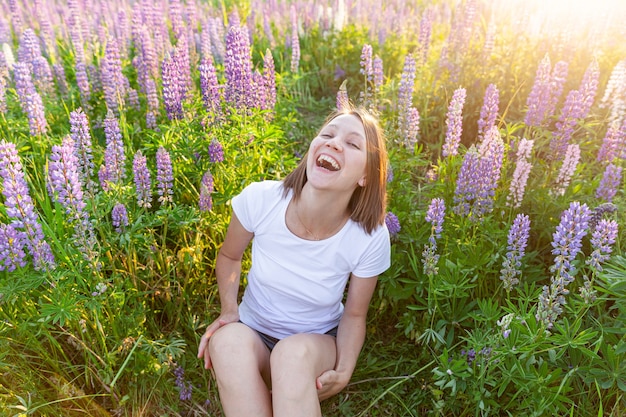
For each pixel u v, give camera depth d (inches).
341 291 120.8
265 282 118.0
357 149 108.3
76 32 259.9
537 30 242.4
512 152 170.2
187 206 149.9
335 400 132.9
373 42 288.5
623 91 178.1
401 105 171.5
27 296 121.3
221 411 129.2
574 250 108.0
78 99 222.1
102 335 117.6
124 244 131.7
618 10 230.1
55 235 126.1
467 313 131.5
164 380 127.7
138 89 238.5
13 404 112.6
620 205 143.5
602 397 119.3
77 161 123.0
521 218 120.3
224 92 177.8
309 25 309.3
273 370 104.9
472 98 220.7
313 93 276.8
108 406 125.5
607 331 117.2
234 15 281.3
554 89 189.5
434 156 218.8
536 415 108.1
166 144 162.1
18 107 196.4
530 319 111.7
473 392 116.0
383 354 140.9
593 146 181.9
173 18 270.2
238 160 159.3
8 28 287.1
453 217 148.0
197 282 146.6
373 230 116.0
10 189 107.4
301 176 115.0
